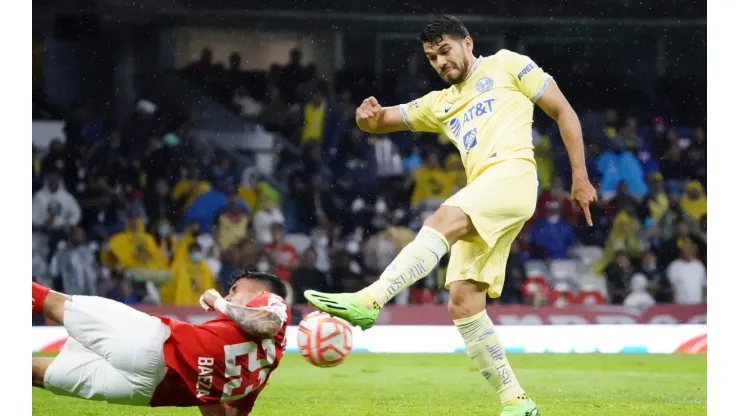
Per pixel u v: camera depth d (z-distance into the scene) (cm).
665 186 5059
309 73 5381
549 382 2555
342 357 1664
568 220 4728
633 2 5388
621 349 3250
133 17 5328
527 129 1852
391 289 1684
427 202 4916
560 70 5434
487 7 5378
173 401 1664
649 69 5434
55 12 5266
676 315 3994
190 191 4822
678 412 2133
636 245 4691
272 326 1619
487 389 2436
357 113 2045
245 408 1767
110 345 1617
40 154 4969
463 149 1878
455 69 1884
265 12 5381
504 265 1881
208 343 1633
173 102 5303
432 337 3300
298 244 4709
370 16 5400
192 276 4428
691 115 5388
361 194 4991
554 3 5369
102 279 4394
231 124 5278
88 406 2156
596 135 5147
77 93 5275
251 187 4897
